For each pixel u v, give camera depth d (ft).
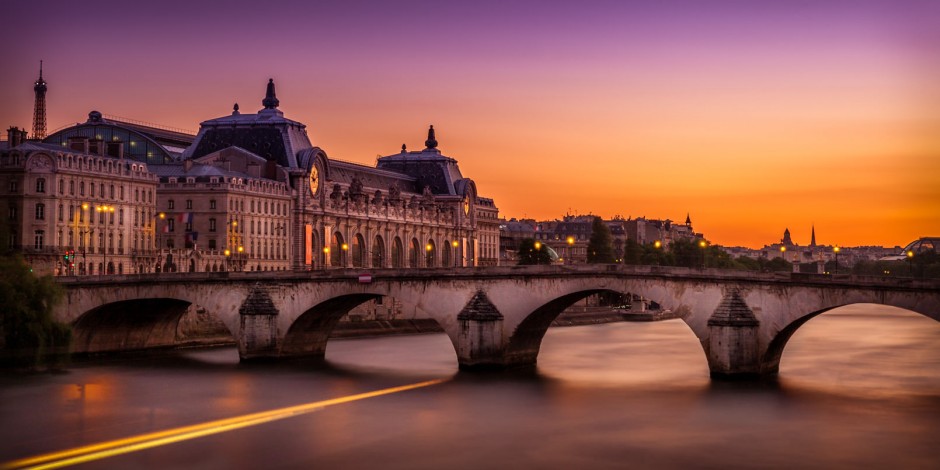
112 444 444.55
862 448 436.76
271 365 649.61
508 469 410.93
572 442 447.42
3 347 620.08
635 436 456.04
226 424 478.59
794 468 411.75
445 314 634.02
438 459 423.64
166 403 521.24
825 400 520.01
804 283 552.41
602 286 601.21
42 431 464.65
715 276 574.97
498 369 624.59
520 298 620.49
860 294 538.88
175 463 418.51
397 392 549.95
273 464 417.28
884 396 530.27
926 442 444.96
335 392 550.77
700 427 469.57
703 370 625.82
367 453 431.84
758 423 475.72
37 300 625.41
